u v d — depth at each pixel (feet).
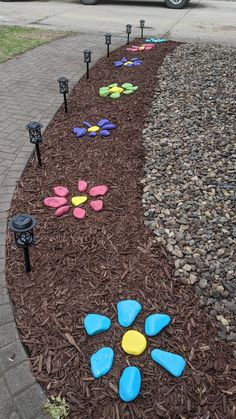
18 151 15.10
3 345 7.95
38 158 13.82
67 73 23.57
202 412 6.86
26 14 42.45
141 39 31.78
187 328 8.28
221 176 13.11
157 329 8.14
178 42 29.91
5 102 19.56
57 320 8.41
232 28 38.32
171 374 7.41
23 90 21.04
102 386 7.23
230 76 21.15
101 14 43.96
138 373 7.32
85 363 7.63
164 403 6.98
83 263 9.80
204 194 12.28
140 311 8.63
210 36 34.71
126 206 11.85
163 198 12.14
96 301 8.84
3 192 12.67
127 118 17.33
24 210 11.76
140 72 22.70
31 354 7.79
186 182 12.87
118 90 20.03
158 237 10.64
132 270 9.62
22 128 16.92
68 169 13.80
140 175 13.37
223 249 10.11
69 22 38.86
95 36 32.94
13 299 8.92
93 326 8.16
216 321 8.44
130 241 10.50
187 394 7.13
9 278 9.43
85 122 16.99
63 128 16.80
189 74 21.63
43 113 18.39
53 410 6.79
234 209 11.60
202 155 14.28
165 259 9.96
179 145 14.98
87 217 11.38
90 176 13.35
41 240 10.50
